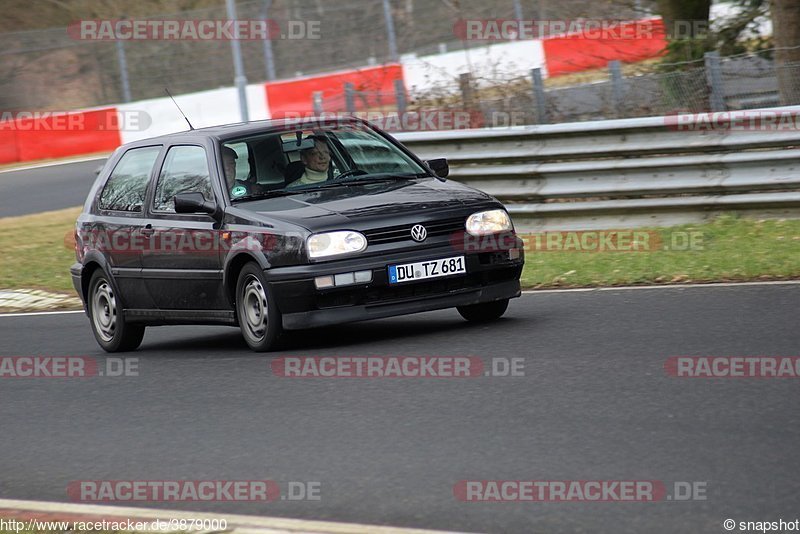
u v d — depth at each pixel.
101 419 25.44
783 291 31.77
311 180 31.67
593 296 34.38
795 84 53.97
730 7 71.81
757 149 42.88
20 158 103.44
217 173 31.67
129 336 34.94
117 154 36.56
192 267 31.78
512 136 47.44
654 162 43.78
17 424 25.98
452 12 123.62
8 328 41.94
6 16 145.00
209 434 22.75
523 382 24.12
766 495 16.03
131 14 150.50
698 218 43.44
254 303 30.00
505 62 107.88
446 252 29.12
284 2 132.25
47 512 18.38
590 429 20.19
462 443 20.12
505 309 31.88
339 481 18.66
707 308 30.45
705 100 54.69
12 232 66.25
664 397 21.84
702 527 15.07
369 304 28.58
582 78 89.25
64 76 132.12
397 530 15.61
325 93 108.00
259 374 27.75
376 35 131.50
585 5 90.62
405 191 30.88
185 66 131.38
